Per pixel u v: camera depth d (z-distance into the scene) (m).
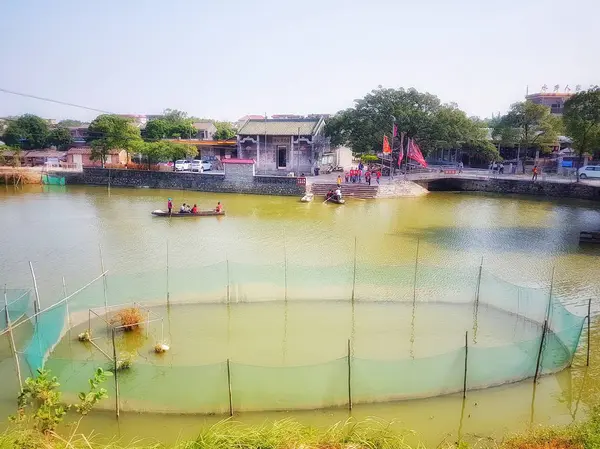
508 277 22.84
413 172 58.97
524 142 63.78
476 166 71.38
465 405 12.31
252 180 51.56
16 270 23.30
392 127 54.88
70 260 25.08
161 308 18.11
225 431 9.60
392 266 23.80
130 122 66.19
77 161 70.50
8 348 14.48
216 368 11.30
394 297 19.48
